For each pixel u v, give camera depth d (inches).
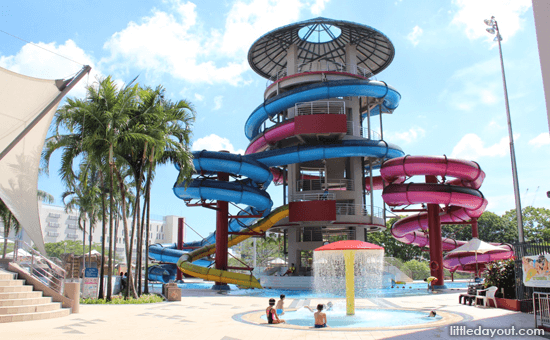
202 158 1338.6
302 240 1614.2
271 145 1611.7
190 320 557.6
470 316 584.4
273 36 1604.3
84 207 1562.5
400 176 1374.3
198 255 1621.6
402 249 2874.0
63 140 786.8
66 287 636.1
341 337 417.1
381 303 823.1
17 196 527.8
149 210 977.5
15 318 527.5
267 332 453.7
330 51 1729.8
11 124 508.4
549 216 3043.8
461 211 1492.4
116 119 771.4
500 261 763.4
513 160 875.4
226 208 1439.5
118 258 3577.8
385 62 1763.0
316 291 1249.4
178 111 917.8
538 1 305.6
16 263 687.1
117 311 660.7
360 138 1498.5
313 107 1519.4
